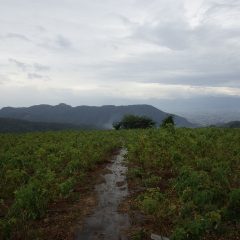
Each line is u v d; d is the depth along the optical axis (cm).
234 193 1201
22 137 3859
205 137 2633
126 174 1897
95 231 1173
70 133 4312
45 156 2431
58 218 1300
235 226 1119
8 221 1159
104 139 3381
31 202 1312
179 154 2002
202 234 1045
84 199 1513
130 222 1229
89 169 2106
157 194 1372
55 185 1597
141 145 2505
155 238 1095
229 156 2008
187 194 1320
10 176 1772
